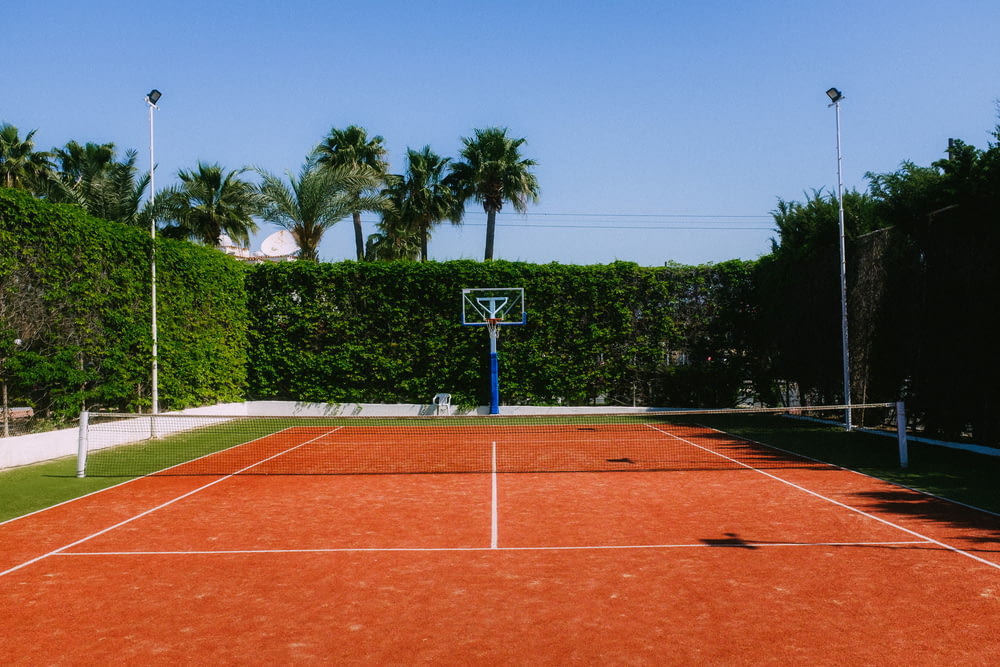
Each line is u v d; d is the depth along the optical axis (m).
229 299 20.25
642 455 13.34
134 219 18.38
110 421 14.85
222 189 26.06
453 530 7.66
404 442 15.75
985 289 11.88
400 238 35.72
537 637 4.73
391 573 6.14
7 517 8.36
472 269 21.53
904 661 4.31
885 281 14.81
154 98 16.22
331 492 9.88
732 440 15.43
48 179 20.11
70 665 4.36
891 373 14.79
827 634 4.72
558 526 7.79
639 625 4.91
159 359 16.00
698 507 8.66
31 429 12.95
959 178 11.88
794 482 10.23
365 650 4.54
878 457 12.44
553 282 21.58
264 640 4.71
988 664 4.26
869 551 6.64
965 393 12.69
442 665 4.32
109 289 14.31
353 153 32.19
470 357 21.47
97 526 7.91
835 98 15.53
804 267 18.34
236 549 6.95
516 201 31.33
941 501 8.79
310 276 21.58
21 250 11.99
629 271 21.78
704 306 21.81
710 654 4.43
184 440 16.17
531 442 15.59
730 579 5.88
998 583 5.70
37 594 5.66
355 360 21.64
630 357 21.67
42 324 12.57
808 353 18.20
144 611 5.27
